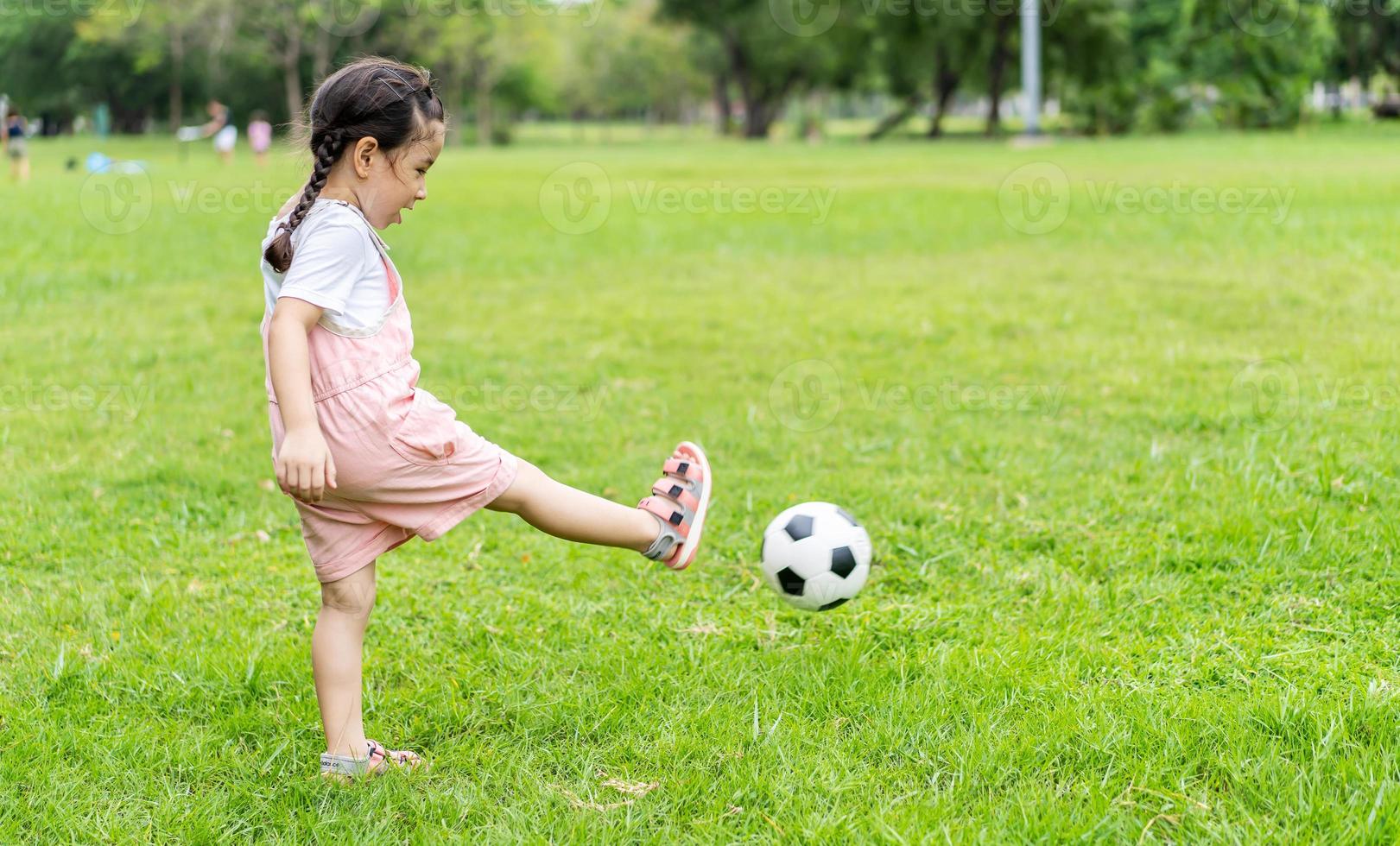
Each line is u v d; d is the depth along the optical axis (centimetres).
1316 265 714
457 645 285
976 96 4731
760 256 879
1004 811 204
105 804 216
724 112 5700
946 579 317
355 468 212
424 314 682
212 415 484
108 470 416
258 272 822
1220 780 213
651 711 246
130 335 628
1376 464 377
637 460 421
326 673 221
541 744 237
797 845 199
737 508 371
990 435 441
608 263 860
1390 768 211
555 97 6519
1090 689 246
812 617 295
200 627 292
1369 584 295
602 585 317
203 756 232
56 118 5259
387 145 213
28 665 270
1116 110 3322
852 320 648
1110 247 838
